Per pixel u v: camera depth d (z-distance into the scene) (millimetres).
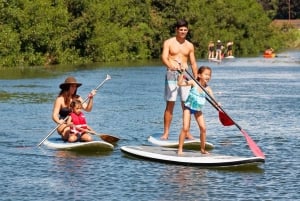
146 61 73875
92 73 49750
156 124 22766
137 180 14305
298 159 16703
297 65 66562
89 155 17000
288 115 25625
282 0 191125
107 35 73562
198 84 16219
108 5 76250
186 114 16359
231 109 27672
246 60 80688
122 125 22453
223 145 18844
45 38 62250
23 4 61281
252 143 16234
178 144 18234
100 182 14109
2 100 29922
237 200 12781
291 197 13016
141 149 17031
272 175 14852
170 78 18578
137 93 34406
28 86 37312
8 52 58969
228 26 104750
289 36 139125
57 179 14375
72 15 69688
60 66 60375
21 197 12891
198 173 14992
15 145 18344
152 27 84062
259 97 32844
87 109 18594
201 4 95125
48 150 17609
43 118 23875
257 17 115000
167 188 13617
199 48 91625
